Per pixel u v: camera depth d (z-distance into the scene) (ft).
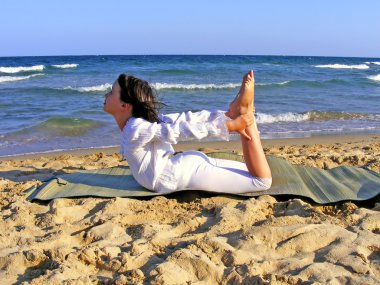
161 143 8.00
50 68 61.41
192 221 7.04
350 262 5.63
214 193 8.20
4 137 17.71
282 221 6.76
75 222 7.25
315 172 9.15
